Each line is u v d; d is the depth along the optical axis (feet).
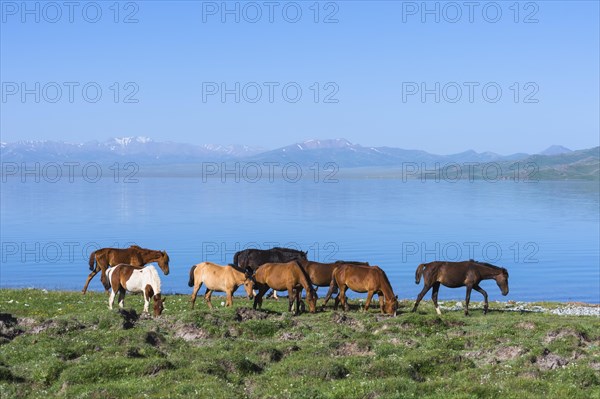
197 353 74.84
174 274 345.72
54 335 80.23
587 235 609.01
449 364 72.79
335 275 108.17
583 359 73.72
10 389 61.98
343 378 67.87
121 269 100.99
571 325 88.99
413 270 369.09
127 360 68.80
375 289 104.37
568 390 62.85
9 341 77.92
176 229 627.87
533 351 75.41
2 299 116.67
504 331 87.20
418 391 62.90
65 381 64.18
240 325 87.45
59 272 352.28
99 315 87.04
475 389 62.18
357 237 563.48
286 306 116.47
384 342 81.00
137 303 114.01
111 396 60.34
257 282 105.70
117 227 647.15
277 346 78.33
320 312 105.91
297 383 65.31
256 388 65.00
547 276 365.81
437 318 93.91
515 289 314.55
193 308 110.93
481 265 111.14
